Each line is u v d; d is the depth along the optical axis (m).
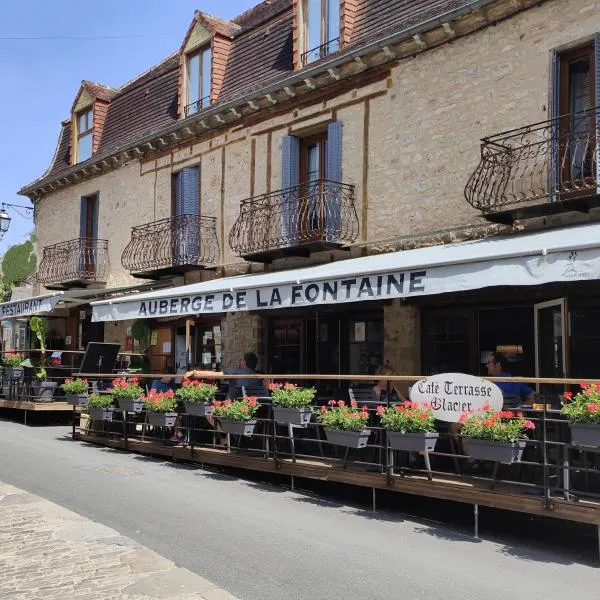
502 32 10.28
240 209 14.38
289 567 5.52
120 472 9.56
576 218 9.27
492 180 9.98
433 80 11.19
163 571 5.18
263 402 9.77
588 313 9.08
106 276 18.69
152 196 17.22
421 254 9.69
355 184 12.27
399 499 8.24
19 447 11.77
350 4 12.88
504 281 7.09
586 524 6.92
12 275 22.30
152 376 10.94
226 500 7.94
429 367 11.09
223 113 14.85
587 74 9.45
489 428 6.32
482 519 7.27
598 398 5.75
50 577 5.02
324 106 12.93
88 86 20.38
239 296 9.87
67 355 19.95
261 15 16.45
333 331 12.82
